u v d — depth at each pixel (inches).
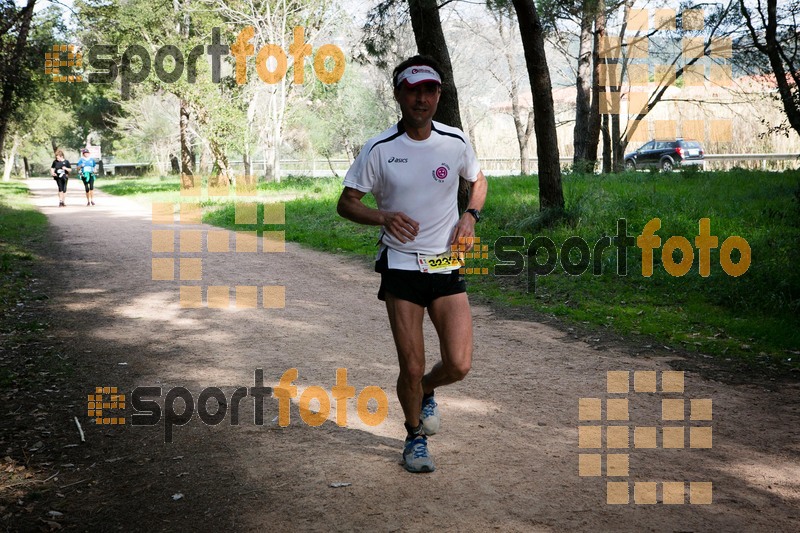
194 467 160.6
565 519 134.8
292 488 149.3
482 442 172.7
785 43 622.2
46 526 135.6
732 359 246.8
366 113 1433.3
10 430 183.0
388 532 131.0
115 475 157.2
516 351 256.7
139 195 1240.2
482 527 132.1
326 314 315.9
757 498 143.5
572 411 194.2
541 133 496.7
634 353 253.6
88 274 421.4
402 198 150.4
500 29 1449.3
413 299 152.8
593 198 526.9
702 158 1269.7
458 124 529.0
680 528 131.5
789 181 690.2
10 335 277.9
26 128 1733.5
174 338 275.3
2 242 561.9
